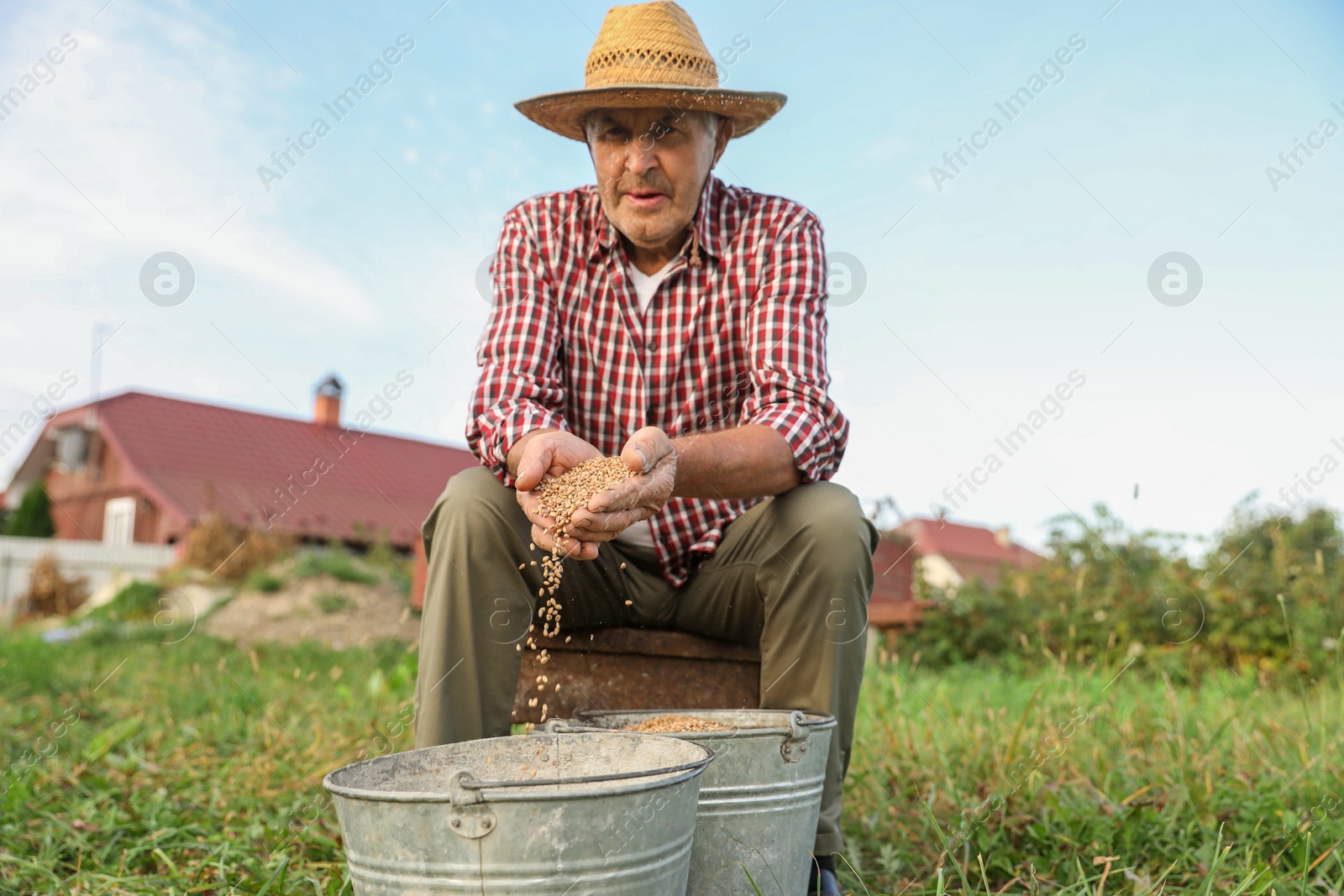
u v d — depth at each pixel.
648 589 2.25
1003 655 6.02
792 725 1.72
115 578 15.27
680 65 2.27
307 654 6.74
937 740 2.98
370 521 18.12
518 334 2.32
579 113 2.37
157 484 17.16
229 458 18.36
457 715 1.95
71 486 18.95
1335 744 2.48
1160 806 2.36
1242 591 5.28
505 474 2.04
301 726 3.54
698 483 2.00
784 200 2.45
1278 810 2.18
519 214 2.46
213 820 2.45
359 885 1.38
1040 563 6.62
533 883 1.29
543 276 2.41
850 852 2.21
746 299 2.38
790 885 1.76
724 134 2.46
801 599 2.04
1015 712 3.41
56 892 1.96
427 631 1.97
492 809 1.29
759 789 1.69
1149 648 5.24
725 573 2.20
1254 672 4.50
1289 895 1.84
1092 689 3.73
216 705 3.93
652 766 1.62
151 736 3.38
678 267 2.39
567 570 2.13
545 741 1.70
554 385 2.32
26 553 16.33
